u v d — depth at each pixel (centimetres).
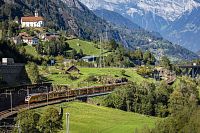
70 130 17638
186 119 14525
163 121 14950
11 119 17850
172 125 14562
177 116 14725
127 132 18288
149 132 15325
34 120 14512
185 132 14000
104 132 18238
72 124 18575
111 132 18300
